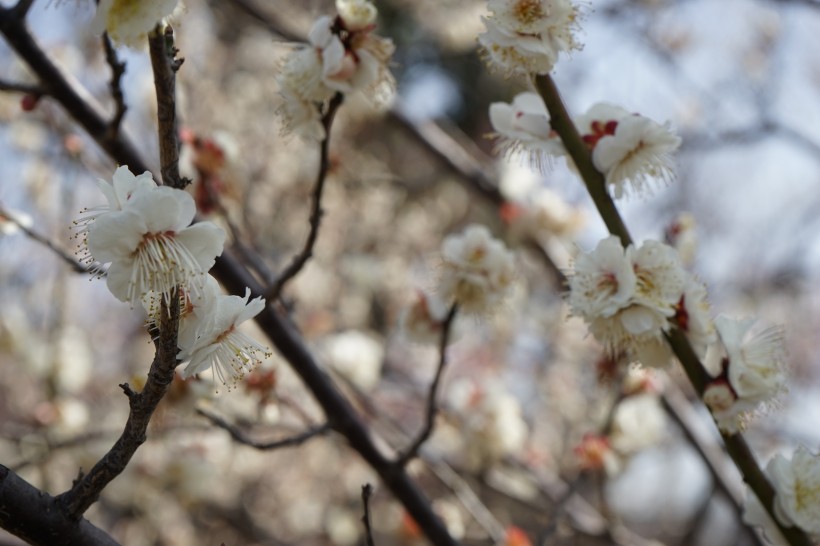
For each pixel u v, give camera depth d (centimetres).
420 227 1122
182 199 185
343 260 980
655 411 544
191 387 350
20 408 859
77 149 492
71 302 752
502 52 263
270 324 394
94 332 1024
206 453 632
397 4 1052
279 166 895
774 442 859
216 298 198
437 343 410
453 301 370
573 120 289
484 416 564
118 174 192
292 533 940
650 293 259
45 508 204
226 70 940
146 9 206
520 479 602
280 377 496
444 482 489
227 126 874
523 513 791
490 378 894
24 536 203
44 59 379
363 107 730
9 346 671
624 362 371
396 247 1080
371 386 625
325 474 925
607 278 262
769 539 283
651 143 272
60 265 646
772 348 272
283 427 435
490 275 368
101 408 814
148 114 621
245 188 685
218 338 202
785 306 1230
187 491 631
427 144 691
